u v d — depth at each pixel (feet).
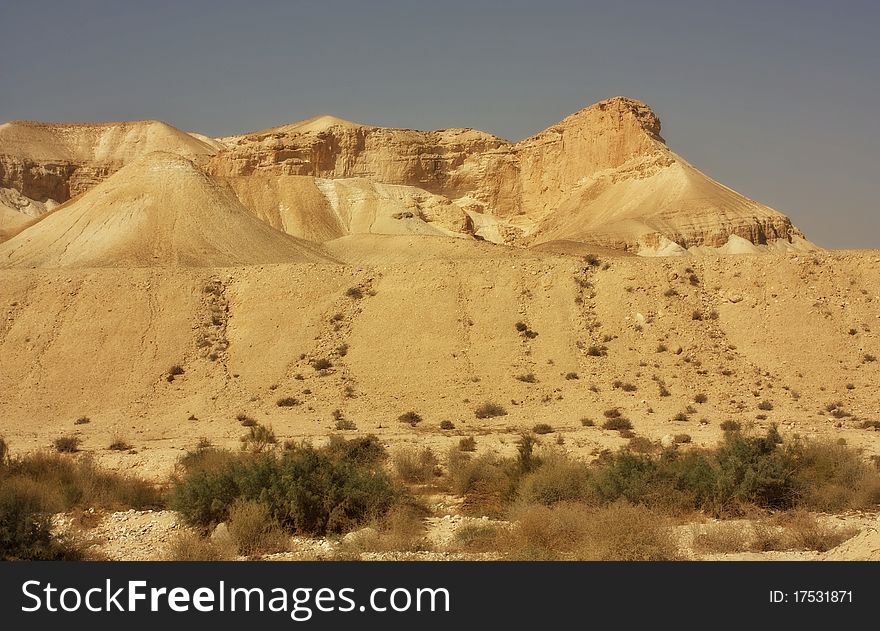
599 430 139.44
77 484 90.89
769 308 176.55
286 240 414.41
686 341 170.40
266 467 75.61
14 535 62.28
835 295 177.47
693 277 186.70
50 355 178.50
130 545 69.05
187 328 184.34
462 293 186.39
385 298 187.93
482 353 170.40
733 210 582.76
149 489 90.94
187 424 151.43
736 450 82.79
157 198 394.52
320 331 181.16
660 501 76.18
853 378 159.43
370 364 170.71
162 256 348.79
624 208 615.98
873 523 70.64
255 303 191.93
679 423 142.92
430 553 62.13
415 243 439.22
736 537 64.59
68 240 375.25
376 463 104.78
